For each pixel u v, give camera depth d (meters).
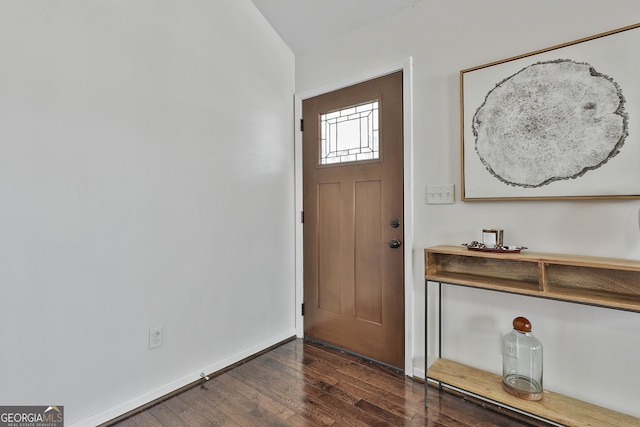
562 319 1.58
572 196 1.50
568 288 1.46
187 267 1.99
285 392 1.91
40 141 1.45
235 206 2.28
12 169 1.38
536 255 1.51
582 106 1.47
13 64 1.38
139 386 1.77
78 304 1.56
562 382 1.59
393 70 2.13
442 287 1.95
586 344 1.52
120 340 1.70
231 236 2.25
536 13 1.61
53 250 1.48
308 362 2.28
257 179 2.43
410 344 2.07
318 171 2.59
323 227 2.57
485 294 1.80
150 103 1.82
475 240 1.81
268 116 2.53
